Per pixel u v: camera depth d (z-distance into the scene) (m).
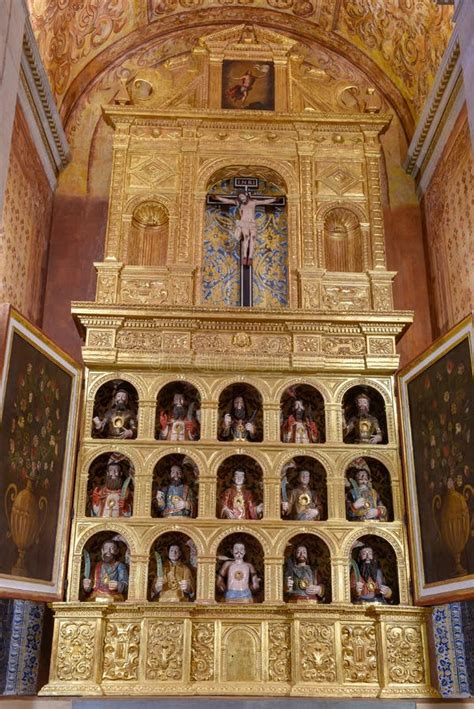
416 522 9.52
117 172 11.45
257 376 10.33
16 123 10.12
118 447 9.91
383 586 9.56
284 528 9.60
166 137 11.73
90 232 11.83
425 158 11.95
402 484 9.88
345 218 11.70
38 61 10.30
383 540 10.01
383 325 10.45
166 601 9.19
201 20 13.29
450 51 10.21
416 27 11.75
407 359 11.30
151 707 8.41
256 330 10.45
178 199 11.36
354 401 10.59
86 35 12.29
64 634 8.97
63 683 8.75
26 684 9.41
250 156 11.63
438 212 11.42
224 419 10.30
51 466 9.35
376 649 9.09
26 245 10.58
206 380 10.28
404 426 9.99
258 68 12.45
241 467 10.36
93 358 10.19
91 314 10.31
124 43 13.05
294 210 11.34
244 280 11.25
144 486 9.74
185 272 10.83
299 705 8.50
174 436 10.13
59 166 12.07
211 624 9.18
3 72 8.09
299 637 9.05
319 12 13.02
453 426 9.00
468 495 8.55
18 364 8.81
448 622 9.83
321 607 9.09
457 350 9.09
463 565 8.49
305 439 10.19
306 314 10.34
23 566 8.61
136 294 10.82
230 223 11.90
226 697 8.64
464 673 9.52
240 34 12.67
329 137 11.83
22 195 10.40
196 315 10.32
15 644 9.38
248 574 9.59
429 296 11.67
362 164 11.71
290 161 11.65
